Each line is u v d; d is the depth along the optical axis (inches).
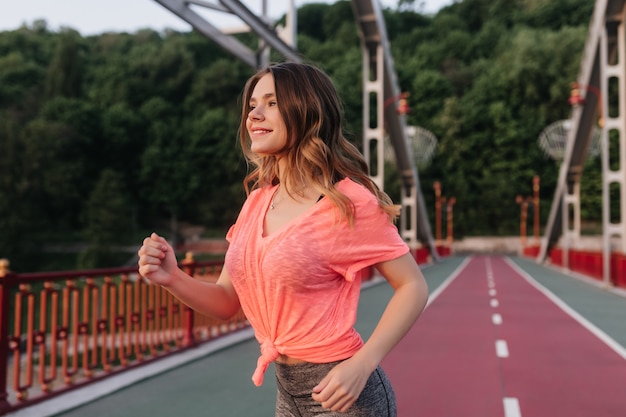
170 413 185.3
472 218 3806.6
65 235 3380.9
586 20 4909.0
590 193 3629.4
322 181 58.7
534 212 3737.7
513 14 5196.9
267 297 58.4
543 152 3868.1
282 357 60.3
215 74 4387.3
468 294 655.8
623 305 544.1
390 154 1802.4
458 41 4948.3
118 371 235.1
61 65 4330.7
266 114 61.2
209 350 291.4
